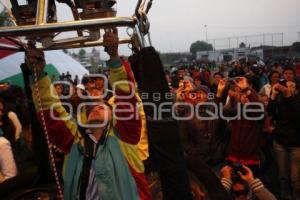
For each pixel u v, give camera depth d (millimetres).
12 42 2650
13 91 7605
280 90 6926
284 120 6945
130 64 2668
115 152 2672
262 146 7355
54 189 3322
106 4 2348
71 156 2754
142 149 2906
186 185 2506
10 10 2518
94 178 2678
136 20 2344
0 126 5516
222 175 3963
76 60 14883
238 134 6664
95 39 2482
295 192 7016
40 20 2297
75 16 2580
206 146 6332
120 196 2633
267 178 7695
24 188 3586
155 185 2994
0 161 4840
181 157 2506
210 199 3299
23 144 5234
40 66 2641
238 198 3912
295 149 6906
